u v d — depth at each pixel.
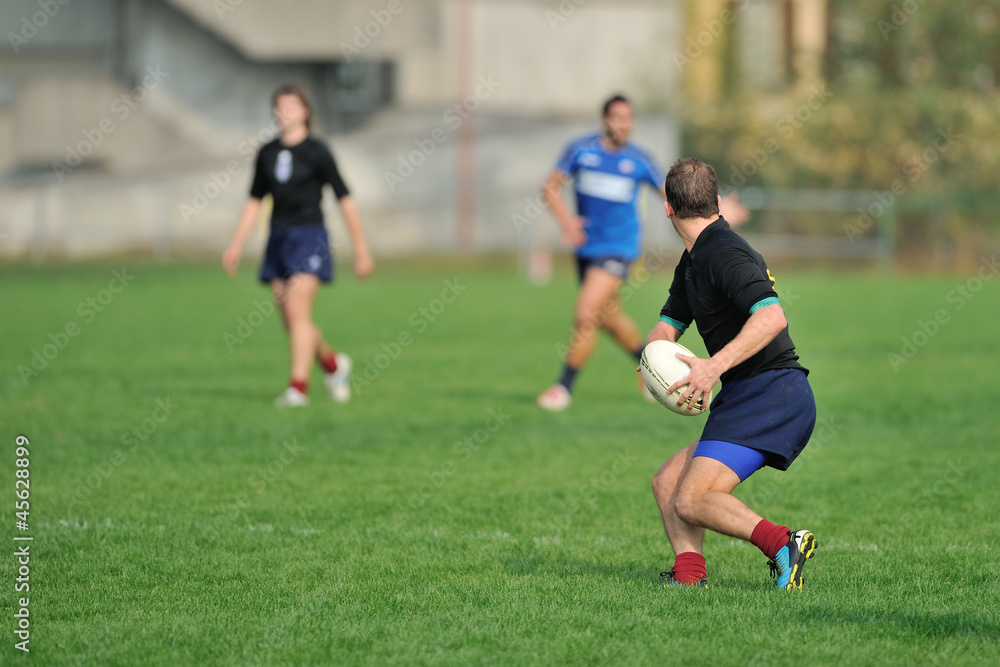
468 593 16.83
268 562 18.75
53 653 14.26
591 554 19.41
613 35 121.75
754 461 16.02
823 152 114.69
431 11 116.00
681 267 16.86
